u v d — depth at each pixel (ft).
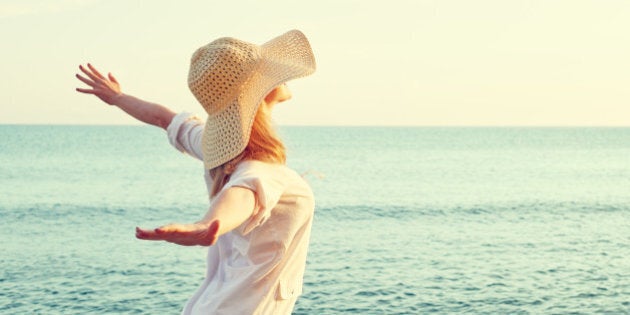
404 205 127.03
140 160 265.95
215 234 6.24
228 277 8.05
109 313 47.09
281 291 8.00
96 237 84.43
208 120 8.05
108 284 56.44
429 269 64.03
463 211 118.62
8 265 65.05
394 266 65.46
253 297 7.93
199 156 9.43
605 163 272.92
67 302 50.21
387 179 185.88
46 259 68.54
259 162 7.65
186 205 126.21
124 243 79.05
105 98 10.28
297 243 8.02
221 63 7.61
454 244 81.20
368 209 120.16
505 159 292.20
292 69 7.74
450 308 48.34
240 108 7.64
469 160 282.15
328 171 214.28
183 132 9.61
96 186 157.17
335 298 51.37
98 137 540.52
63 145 397.60
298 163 254.88
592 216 113.70
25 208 115.96
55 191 144.56
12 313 46.98
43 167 219.41
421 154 329.11
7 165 227.40
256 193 7.15
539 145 474.49
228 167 7.72
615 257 71.97
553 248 78.59
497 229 96.22
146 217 109.70
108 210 116.26
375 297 51.72
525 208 124.77
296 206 7.81
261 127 7.73
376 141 522.06
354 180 182.09
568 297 51.98
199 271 61.98
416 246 79.10
